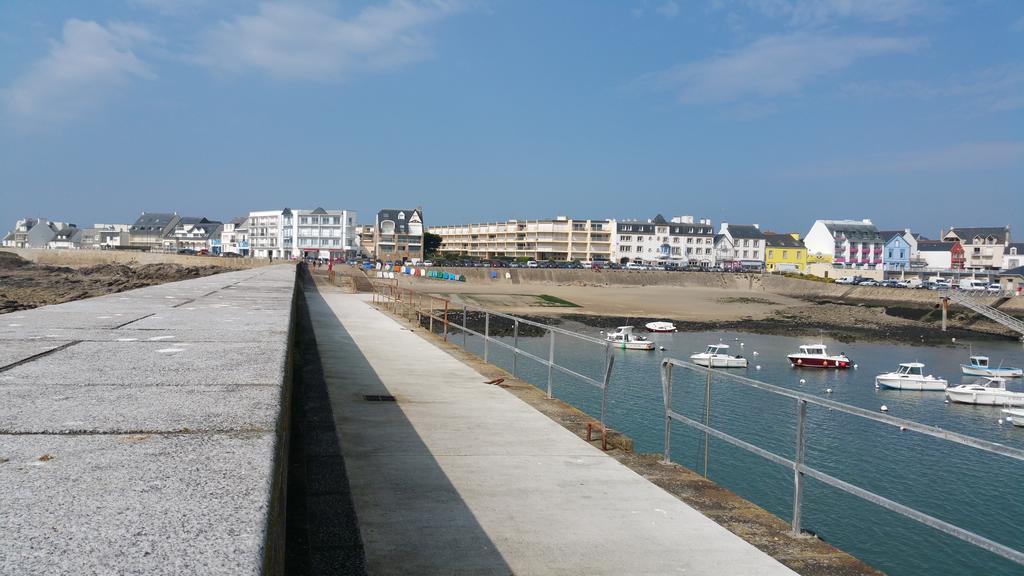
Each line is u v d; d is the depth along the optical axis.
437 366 12.10
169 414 3.17
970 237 137.75
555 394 26.27
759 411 24.94
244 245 142.50
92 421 3.00
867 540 14.98
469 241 160.62
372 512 5.13
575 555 4.50
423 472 6.09
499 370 11.77
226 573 1.64
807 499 16.81
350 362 12.34
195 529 1.90
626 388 28.36
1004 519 16.03
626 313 73.00
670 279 113.81
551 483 5.89
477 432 7.50
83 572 1.61
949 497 17.28
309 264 92.19
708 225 142.88
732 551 4.64
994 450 3.60
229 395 3.63
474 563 4.36
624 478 6.09
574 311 72.69
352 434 7.30
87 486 2.20
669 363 6.62
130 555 1.72
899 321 74.44
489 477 6.00
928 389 36.34
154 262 111.50
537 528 4.93
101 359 4.76
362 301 31.73
